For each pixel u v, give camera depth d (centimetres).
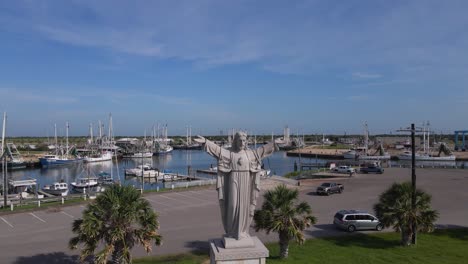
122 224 2111
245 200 1501
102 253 2044
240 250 1477
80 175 10262
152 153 16462
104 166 13138
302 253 2689
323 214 4069
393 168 8900
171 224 3622
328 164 9812
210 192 5544
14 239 3116
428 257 2589
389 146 18650
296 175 7694
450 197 4978
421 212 2862
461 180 6638
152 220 2181
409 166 9281
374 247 2847
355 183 6494
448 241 2980
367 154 13425
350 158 13612
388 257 2591
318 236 3183
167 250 2814
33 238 3144
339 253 2686
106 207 2119
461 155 13975
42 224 3619
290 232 2469
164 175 9338
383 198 2936
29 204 4703
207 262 2502
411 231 2838
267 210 2541
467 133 16350
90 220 2067
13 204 4609
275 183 6456
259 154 1514
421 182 6419
